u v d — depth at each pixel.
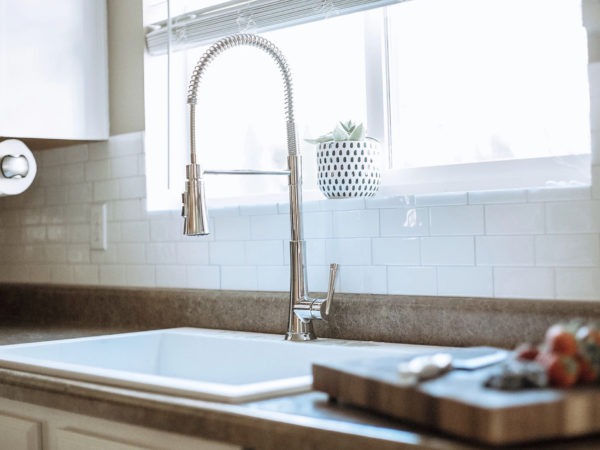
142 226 2.43
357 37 2.09
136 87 2.45
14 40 2.32
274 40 2.27
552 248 1.59
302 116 2.20
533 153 1.75
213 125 2.43
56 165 2.72
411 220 1.80
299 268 1.84
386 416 1.07
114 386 1.39
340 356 1.67
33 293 2.74
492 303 1.63
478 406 0.88
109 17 2.53
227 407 1.18
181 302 2.26
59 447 1.53
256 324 2.06
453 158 1.89
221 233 2.21
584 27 1.54
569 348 0.97
